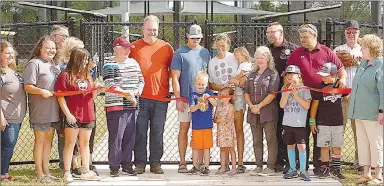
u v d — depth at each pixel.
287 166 6.73
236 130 6.73
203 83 6.51
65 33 6.52
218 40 6.75
